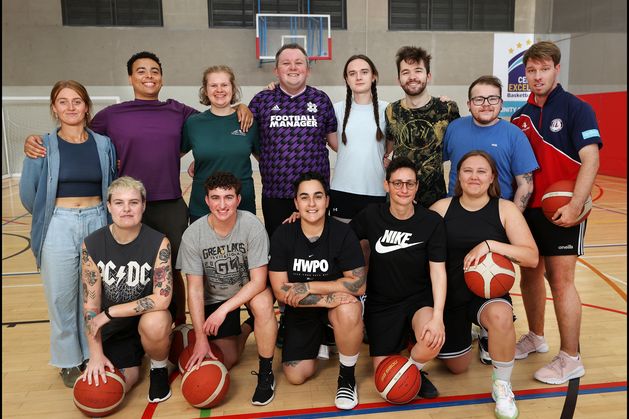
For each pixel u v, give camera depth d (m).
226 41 11.44
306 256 2.24
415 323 2.19
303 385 2.35
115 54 11.07
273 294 2.32
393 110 2.84
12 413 2.14
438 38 11.92
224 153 2.67
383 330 2.29
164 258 2.19
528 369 2.46
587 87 10.96
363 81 2.77
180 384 2.36
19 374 2.50
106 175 2.40
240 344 2.58
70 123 2.30
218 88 2.64
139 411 2.12
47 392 2.32
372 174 2.84
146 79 2.61
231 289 2.38
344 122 2.86
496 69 12.20
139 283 2.20
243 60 11.56
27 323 3.16
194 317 2.23
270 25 11.47
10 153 11.13
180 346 2.38
